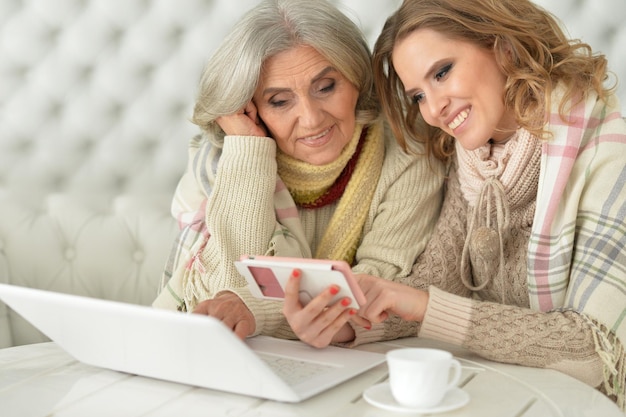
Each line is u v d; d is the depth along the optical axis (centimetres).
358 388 105
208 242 148
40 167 211
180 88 204
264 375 95
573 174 131
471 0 135
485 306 121
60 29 207
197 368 100
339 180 155
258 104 147
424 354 98
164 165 208
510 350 117
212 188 155
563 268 129
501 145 144
